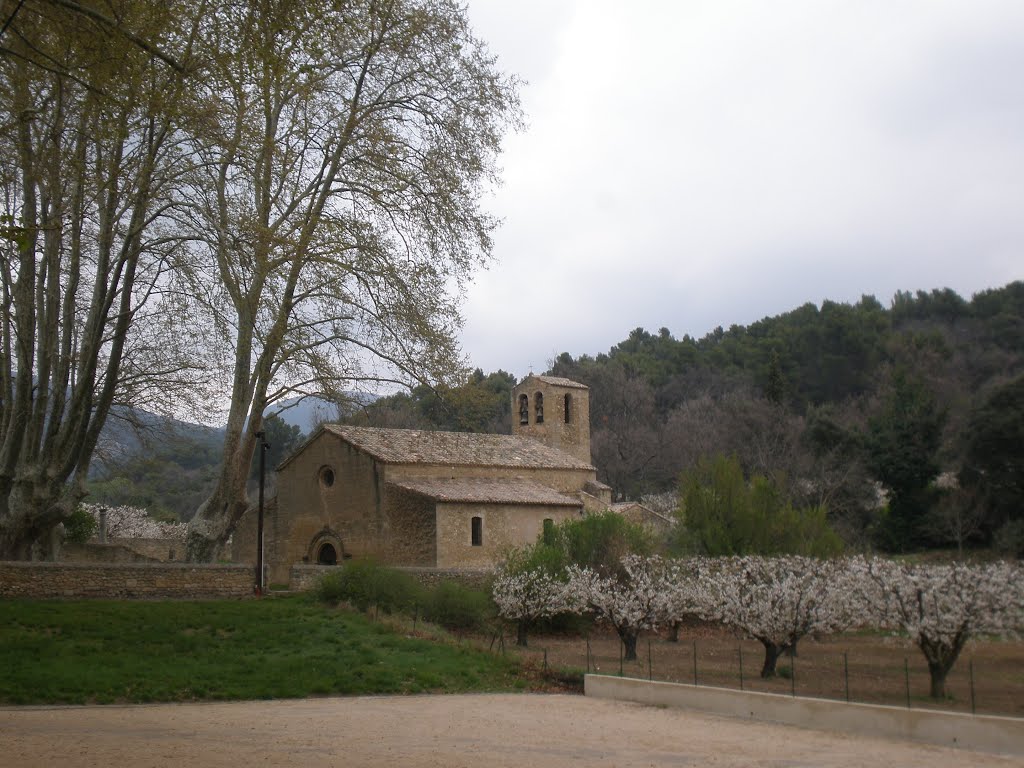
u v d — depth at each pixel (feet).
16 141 58.70
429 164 92.73
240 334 86.28
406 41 90.68
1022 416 168.96
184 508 279.08
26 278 80.48
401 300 89.45
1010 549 161.58
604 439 258.37
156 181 77.30
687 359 346.54
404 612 95.25
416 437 143.43
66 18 46.68
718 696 61.41
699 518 116.78
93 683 61.57
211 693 63.46
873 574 69.15
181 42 52.03
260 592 96.58
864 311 337.72
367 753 44.39
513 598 96.89
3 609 77.10
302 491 140.87
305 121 87.04
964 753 46.37
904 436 193.57
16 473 85.61
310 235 82.64
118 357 86.28
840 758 44.88
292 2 48.98
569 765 42.73
